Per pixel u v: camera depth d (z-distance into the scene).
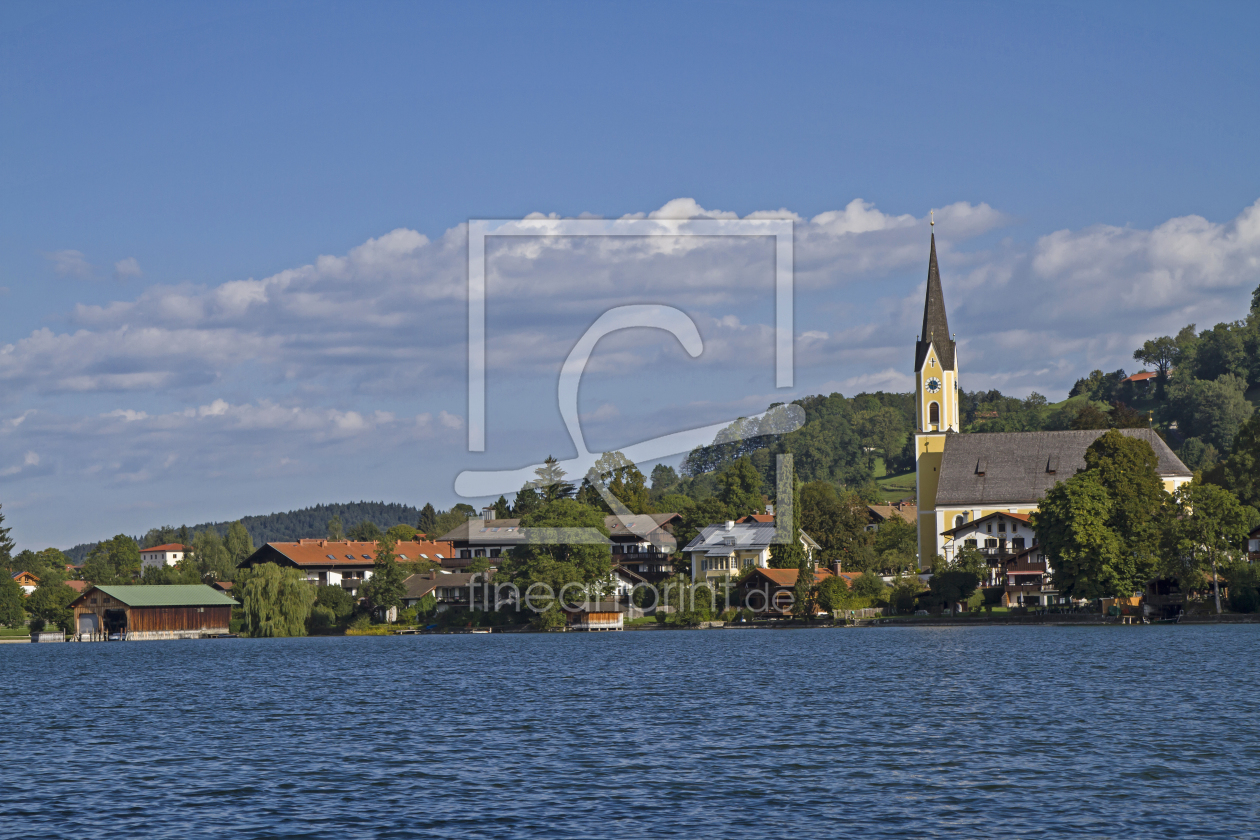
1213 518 115.56
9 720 56.78
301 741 47.25
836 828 30.22
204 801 34.75
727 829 30.27
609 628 149.38
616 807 32.94
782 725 48.88
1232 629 106.75
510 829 30.64
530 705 59.16
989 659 79.50
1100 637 100.00
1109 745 41.53
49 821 32.34
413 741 46.56
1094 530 113.75
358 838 30.06
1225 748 40.50
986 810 31.84
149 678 85.81
